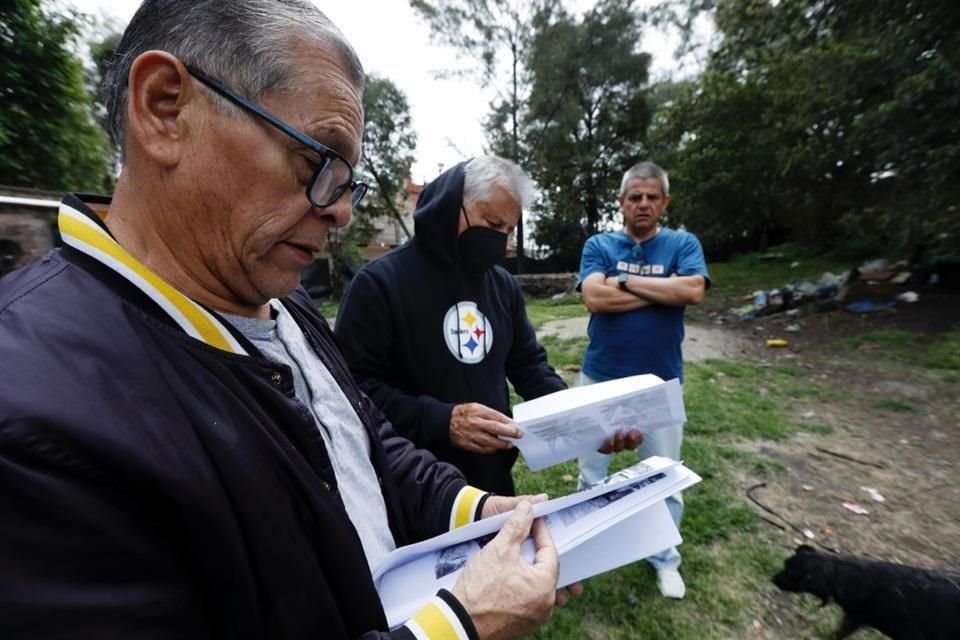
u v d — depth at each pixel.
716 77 11.67
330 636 0.63
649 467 1.03
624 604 2.23
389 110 21.75
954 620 1.62
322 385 0.89
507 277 1.98
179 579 0.52
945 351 5.90
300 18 0.64
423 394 1.65
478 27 20.56
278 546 0.58
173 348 0.58
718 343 7.55
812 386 5.36
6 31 3.58
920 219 8.19
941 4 6.79
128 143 0.63
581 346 7.15
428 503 1.09
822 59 8.40
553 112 21.50
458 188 1.62
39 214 1.90
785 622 2.13
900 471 3.46
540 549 0.82
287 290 0.72
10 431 0.43
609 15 20.16
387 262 1.68
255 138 0.61
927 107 7.16
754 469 3.48
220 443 0.56
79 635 0.43
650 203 2.50
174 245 0.65
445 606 0.67
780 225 16.36
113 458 0.47
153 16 0.60
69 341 0.50
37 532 0.43
